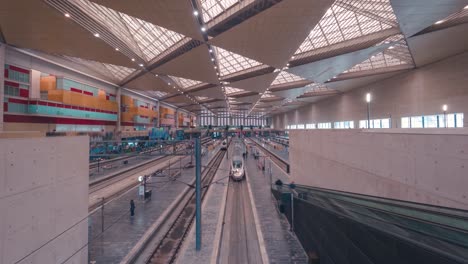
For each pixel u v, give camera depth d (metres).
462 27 15.02
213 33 17.31
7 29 15.76
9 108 18.75
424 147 5.78
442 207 4.89
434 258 3.59
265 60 22.31
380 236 4.75
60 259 6.07
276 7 12.60
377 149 7.70
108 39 18.06
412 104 25.09
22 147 4.92
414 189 6.10
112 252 9.14
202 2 15.23
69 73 24.92
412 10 13.27
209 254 9.26
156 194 17.59
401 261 4.19
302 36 16.81
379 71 26.95
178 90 40.56
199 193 9.90
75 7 13.83
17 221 4.78
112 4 12.16
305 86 38.09
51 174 5.76
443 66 21.23
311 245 8.81
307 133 14.70
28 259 5.05
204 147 42.19
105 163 26.91
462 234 3.95
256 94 45.47
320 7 12.63
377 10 15.85
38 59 21.27
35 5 12.60
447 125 20.64
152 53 24.22
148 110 46.03
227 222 12.75
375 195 7.79
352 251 5.82
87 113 27.17
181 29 15.64
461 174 4.82
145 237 10.41
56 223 5.92
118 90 35.34
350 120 39.41
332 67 25.66
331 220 7.10
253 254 9.53
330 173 11.42
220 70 32.19
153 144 30.73
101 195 16.92
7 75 18.62
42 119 21.59
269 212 13.77
